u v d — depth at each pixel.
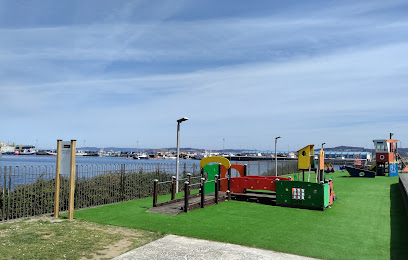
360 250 6.69
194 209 11.12
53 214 9.73
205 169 14.89
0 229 7.75
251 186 13.85
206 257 6.11
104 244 6.82
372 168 32.47
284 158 84.25
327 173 32.84
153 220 9.21
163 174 15.57
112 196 12.27
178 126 15.81
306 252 6.52
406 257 6.27
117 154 155.75
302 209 11.38
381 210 11.25
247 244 7.01
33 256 5.94
